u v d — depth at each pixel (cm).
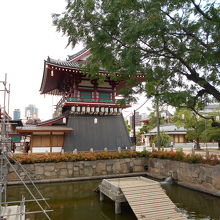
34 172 1675
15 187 1553
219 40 594
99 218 987
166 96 573
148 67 687
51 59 2177
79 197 1313
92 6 626
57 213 1058
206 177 1345
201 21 623
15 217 836
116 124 2480
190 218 960
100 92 2430
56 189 1512
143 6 595
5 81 861
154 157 1941
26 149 2611
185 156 1581
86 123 2356
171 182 1647
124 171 1947
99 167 1866
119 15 608
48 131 2092
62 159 1756
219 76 668
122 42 639
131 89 699
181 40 655
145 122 5838
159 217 873
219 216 979
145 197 990
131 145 2438
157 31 557
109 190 1130
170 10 609
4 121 852
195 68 688
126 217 991
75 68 2100
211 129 2741
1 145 838
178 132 4406
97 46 648
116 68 684
